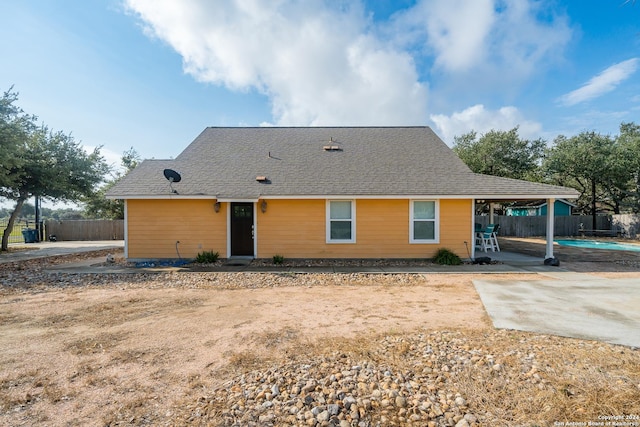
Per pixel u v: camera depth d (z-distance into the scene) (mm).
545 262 10227
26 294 6730
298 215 11172
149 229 11016
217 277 8547
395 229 11148
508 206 25234
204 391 2953
